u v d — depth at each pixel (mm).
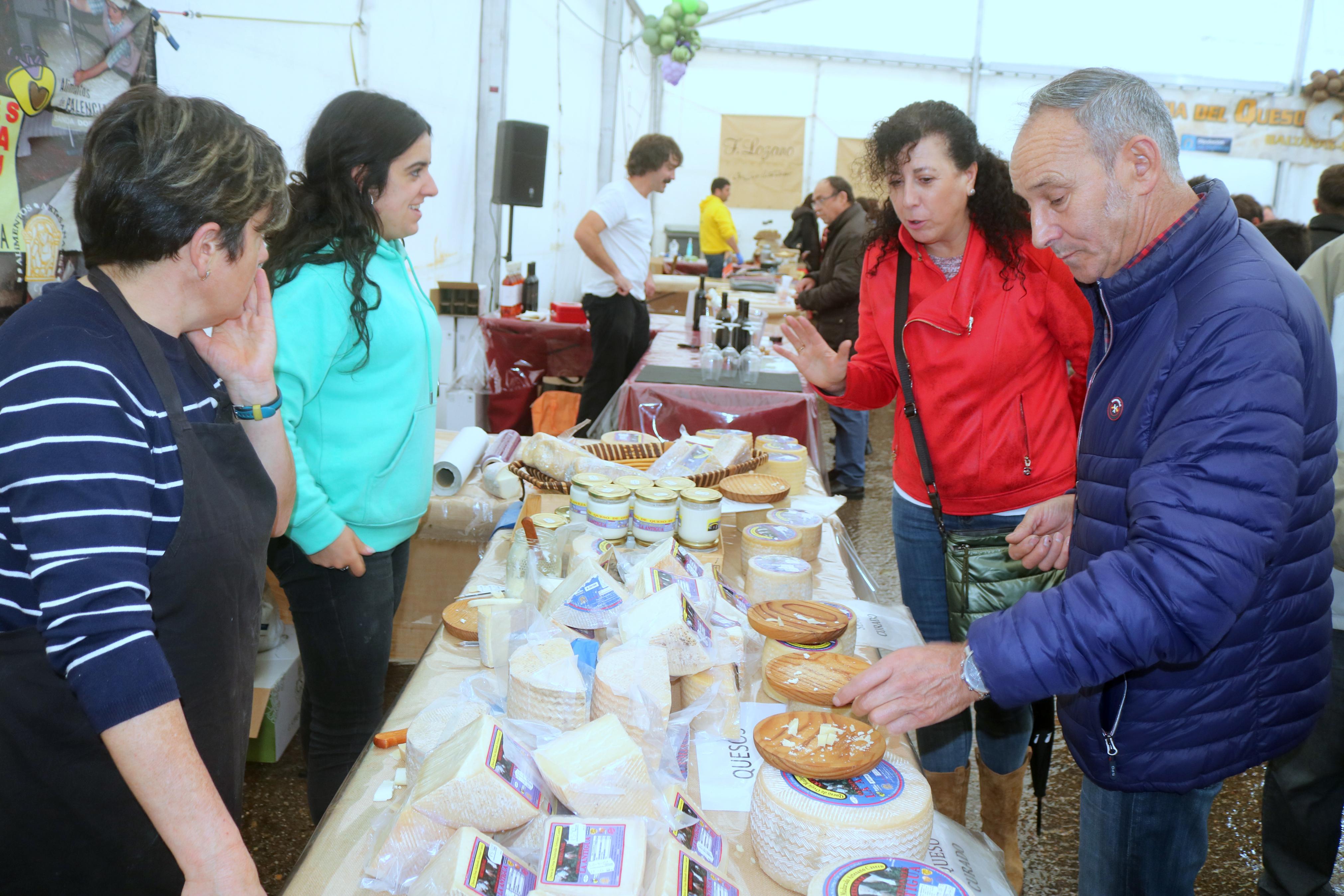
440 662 1344
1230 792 2635
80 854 1021
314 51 3477
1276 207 12414
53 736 975
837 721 1062
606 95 8898
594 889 785
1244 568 980
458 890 766
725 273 9023
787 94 12727
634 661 1070
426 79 4453
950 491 2045
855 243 5000
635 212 4977
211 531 1025
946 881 849
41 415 858
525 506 1951
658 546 1431
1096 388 1260
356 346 1590
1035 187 1170
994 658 1033
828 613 1356
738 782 1099
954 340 1928
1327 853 1911
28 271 2139
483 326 4992
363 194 1573
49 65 2188
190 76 2822
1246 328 1043
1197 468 1012
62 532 847
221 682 1071
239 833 887
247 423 1291
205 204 938
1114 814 1281
